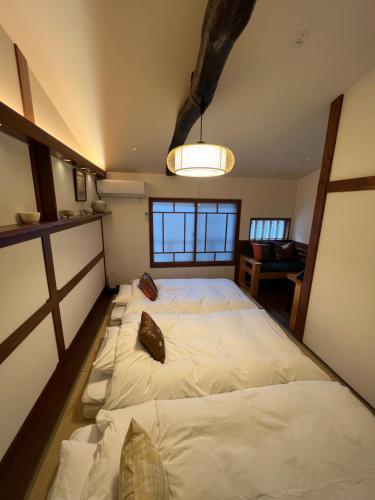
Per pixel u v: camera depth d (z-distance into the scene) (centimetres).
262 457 93
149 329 163
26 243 148
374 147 172
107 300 352
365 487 83
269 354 167
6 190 137
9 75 137
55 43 145
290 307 322
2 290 124
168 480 84
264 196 429
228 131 259
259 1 125
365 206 180
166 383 140
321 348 231
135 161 331
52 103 192
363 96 178
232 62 162
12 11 123
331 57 160
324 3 127
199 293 287
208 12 106
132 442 85
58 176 208
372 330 176
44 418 159
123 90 189
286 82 183
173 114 223
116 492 78
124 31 141
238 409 112
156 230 401
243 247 440
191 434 101
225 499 79
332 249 214
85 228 279
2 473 121
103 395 148
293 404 116
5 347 125
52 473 126
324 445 97
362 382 185
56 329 190
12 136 142
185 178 389
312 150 309
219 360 159
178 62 164
